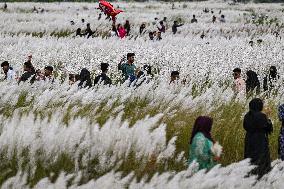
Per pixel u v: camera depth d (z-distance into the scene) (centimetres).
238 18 10938
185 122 1855
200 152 1378
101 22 8438
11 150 1276
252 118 1589
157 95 2269
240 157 1772
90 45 5200
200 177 1148
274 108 2383
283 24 9956
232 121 1975
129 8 13688
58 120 1529
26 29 7300
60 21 8450
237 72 2867
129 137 1395
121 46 5275
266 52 5291
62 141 1320
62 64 4056
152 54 4591
